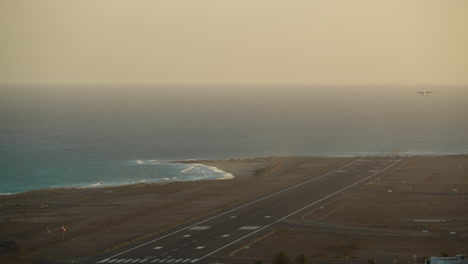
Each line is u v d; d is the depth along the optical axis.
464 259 114.06
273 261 122.75
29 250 137.50
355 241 140.62
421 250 132.25
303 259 121.00
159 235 148.38
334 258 127.31
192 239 144.00
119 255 131.50
